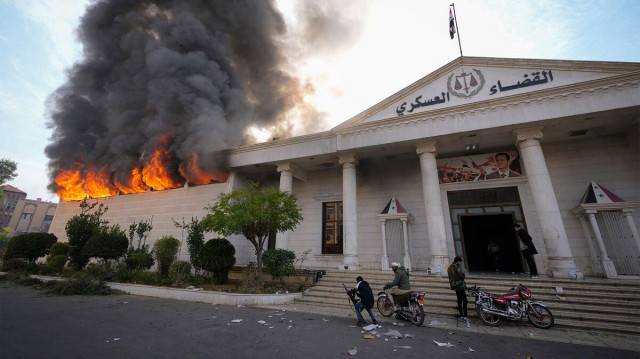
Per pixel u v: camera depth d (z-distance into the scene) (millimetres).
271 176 18266
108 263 15281
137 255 14570
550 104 10648
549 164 12758
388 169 15789
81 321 6477
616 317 6730
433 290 9266
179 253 15727
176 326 6289
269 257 11539
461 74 12547
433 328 6488
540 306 6605
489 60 12133
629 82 9836
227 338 5434
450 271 7523
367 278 10914
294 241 16797
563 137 12305
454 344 5281
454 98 12359
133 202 18797
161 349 4699
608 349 5129
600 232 10828
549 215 10094
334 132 14266
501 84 11789
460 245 13430
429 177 12086
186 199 17062
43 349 4473
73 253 15391
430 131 12219
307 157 14836
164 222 17094
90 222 16250
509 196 13133
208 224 10664
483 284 9117
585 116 10344
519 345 5270
